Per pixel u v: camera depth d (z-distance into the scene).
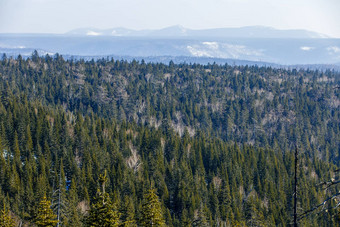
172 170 139.75
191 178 134.12
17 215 93.69
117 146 155.25
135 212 96.75
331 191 124.25
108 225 46.56
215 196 119.50
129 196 113.25
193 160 154.38
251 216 102.38
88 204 106.56
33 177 116.50
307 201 123.19
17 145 129.38
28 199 100.75
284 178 146.88
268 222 104.56
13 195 108.19
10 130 143.12
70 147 142.75
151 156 141.88
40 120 156.88
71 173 125.06
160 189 122.19
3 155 127.38
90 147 146.12
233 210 115.88
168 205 117.62
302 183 137.88
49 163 127.94
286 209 123.06
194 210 110.06
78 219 82.00
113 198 102.00
